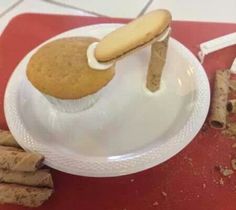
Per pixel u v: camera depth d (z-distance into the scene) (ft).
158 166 0.61
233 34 0.77
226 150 0.62
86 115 0.66
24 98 0.66
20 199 0.54
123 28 0.60
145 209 0.57
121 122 0.65
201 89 0.64
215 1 1.26
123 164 0.56
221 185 0.59
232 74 0.72
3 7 1.25
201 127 0.62
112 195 0.58
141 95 0.68
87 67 0.60
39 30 0.83
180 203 0.57
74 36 0.71
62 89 0.60
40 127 0.63
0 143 0.60
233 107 0.65
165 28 0.56
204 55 0.75
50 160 0.56
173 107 0.66
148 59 0.73
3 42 0.81
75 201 0.58
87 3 1.25
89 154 0.59
